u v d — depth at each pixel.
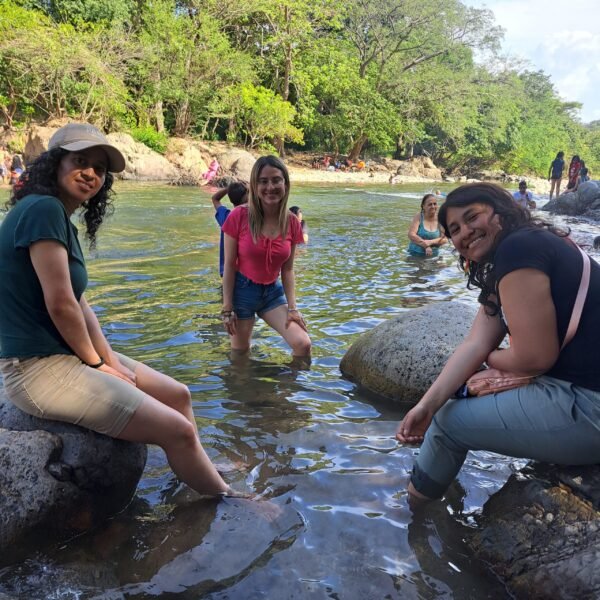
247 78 32.75
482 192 2.50
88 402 2.59
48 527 2.51
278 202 4.66
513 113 49.31
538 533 2.41
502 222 2.47
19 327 2.57
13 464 2.51
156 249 9.30
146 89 30.77
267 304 4.99
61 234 2.48
